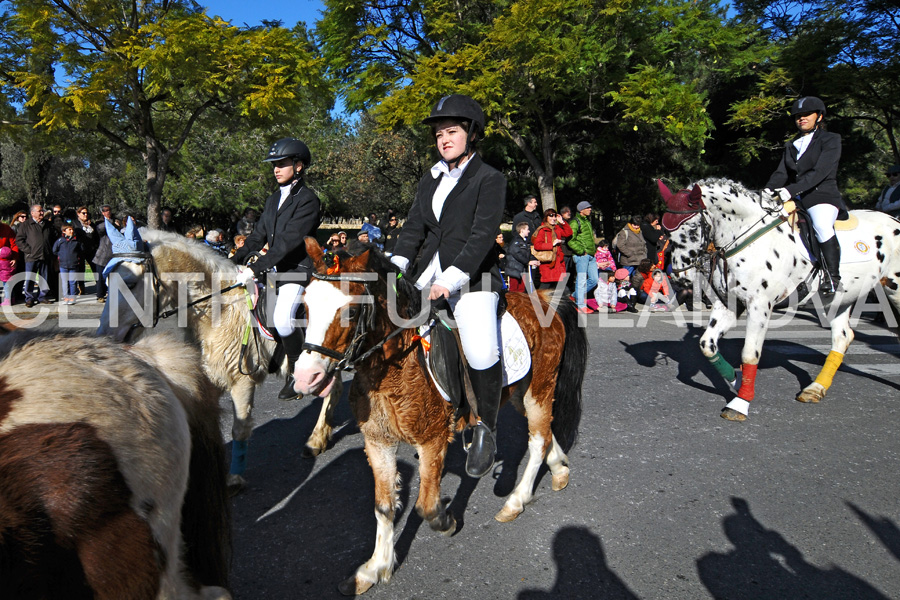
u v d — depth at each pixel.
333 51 15.59
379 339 2.56
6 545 1.20
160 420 1.54
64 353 1.55
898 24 13.98
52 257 10.90
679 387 6.02
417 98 12.98
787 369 6.74
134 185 28.50
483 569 2.97
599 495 3.75
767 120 16.44
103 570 1.32
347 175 34.12
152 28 11.85
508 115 14.38
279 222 4.01
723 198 5.00
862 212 5.76
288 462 4.30
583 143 19.30
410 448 4.49
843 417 5.14
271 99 12.64
